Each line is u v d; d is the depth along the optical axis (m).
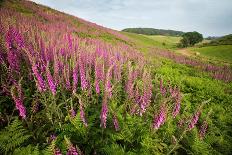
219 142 2.67
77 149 1.32
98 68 2.44
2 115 1.96
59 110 2.10
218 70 9.12
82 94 2.22
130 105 2.39
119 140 2.04
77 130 1.86
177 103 2.34
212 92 5.04
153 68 5.55
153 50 12.09
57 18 11.20
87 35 9.01
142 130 2.12
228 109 4.23
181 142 2.40
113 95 2.63
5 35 2.72
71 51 3.14
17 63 2.37
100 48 4.50
